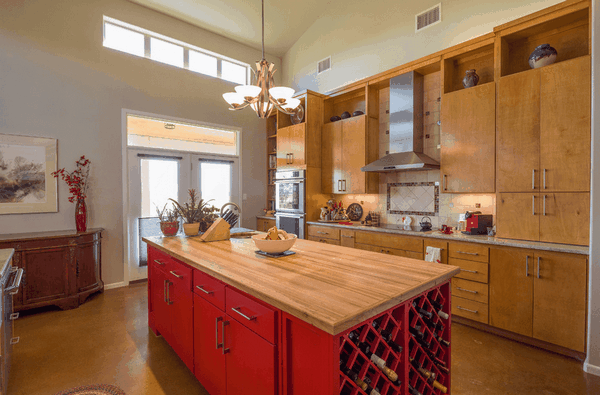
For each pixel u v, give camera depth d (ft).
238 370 4.80
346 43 15.70
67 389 6.44
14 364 7.39
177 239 8.50
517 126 8.75
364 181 13.56
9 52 11.30
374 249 11.94
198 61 16.67
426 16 12.43
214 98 16.90
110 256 13.51
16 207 11.44
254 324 4.38
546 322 7.76
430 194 12.34
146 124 14.84
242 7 15.10
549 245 7.82
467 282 9.26
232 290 4.91
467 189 10.08
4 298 6.00
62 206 12.32
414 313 4.48
